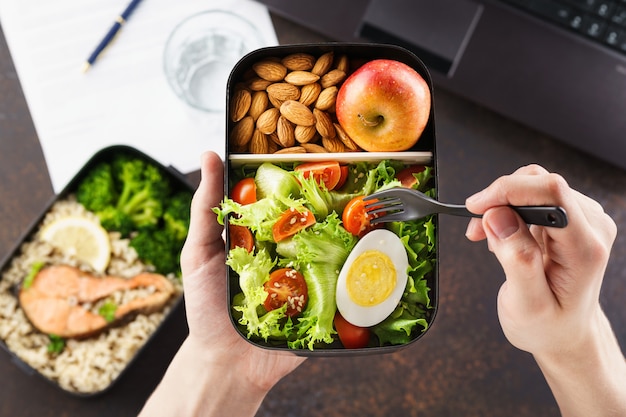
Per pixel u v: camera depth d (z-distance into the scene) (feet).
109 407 2.69
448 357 2.71
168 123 2.70
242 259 1.67
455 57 2.61
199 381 2.24
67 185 2.62
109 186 2.63
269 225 1.69
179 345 2.70
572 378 2.02
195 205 1.98
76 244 2.65
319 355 1.75
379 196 1.68
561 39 2.55
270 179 1.72
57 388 2.58
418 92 1.71
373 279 1.70
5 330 2.63
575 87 2.57
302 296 1.69
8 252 2.72
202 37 2.67
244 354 2.22
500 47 2.58
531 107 2.61
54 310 2.61
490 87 2.61
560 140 2.63
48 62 2.69
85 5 2.71
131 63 2.71
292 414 2.70
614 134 2.58
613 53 2.53
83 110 2.69
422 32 2.61
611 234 1.81
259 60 1.81
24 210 2.72
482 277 2.72
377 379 2.71
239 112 1.77
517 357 2.72
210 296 2.11
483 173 2.75
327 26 2.65
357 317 1.71
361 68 1.73
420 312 1.73
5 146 2.72
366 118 1.73
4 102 2.71
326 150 1.78
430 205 1.66
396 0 2.61
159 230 2.70
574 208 1.61
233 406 2.27
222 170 1.96
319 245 1.68
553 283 1.80
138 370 2.69
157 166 2.64
